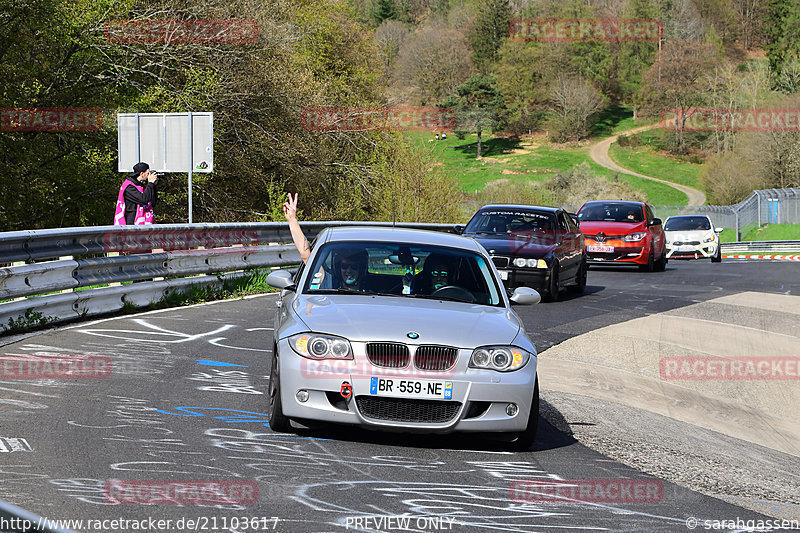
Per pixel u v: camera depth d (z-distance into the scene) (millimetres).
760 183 148625
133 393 13375
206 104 51781
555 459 11398
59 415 11711
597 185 193375
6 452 9805
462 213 65438
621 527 8609
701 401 17672
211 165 36656
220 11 56188
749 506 10086
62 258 21312
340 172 65438
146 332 19453
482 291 13062
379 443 11398
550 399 15758
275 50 59906
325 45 73938
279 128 60469
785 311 29859
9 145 43812
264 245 31625
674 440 13758
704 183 161125
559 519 8695
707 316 28125
